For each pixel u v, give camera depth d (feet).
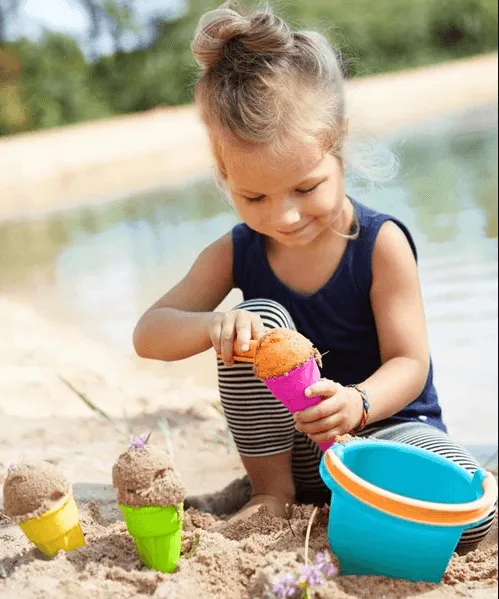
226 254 7.61
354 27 82.23
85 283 19.22
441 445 6.39
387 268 6.98
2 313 17.11
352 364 7.28
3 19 77.30
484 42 85.92
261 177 6.31
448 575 5.36
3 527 6.03
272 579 4.58
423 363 6.86
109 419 9.11
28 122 76.89
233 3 7.16
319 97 6.51
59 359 13.61
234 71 6.55
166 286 17.63
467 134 35.76
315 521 5.84
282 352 5.58
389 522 4.76
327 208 6.50
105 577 4.91
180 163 43.73
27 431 9.39
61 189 40.98
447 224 18.60
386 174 7.63
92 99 79.97
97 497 6.92
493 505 4.86
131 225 26.63
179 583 4.78
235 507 7.50
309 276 7.20
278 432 6.75
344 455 5.20
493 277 14.21
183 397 11.27
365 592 4.81
